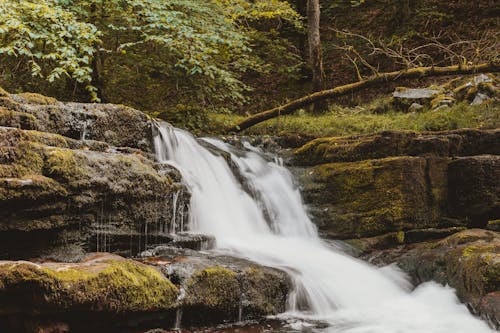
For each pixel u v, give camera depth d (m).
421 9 16.88
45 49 9.13
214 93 11.68
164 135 7.16
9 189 4.31
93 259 4.64
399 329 5.16
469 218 7.73
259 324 5.05
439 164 7.90
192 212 6.53
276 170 8.55
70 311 3.95
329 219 8.05
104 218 5.21
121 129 6.48
